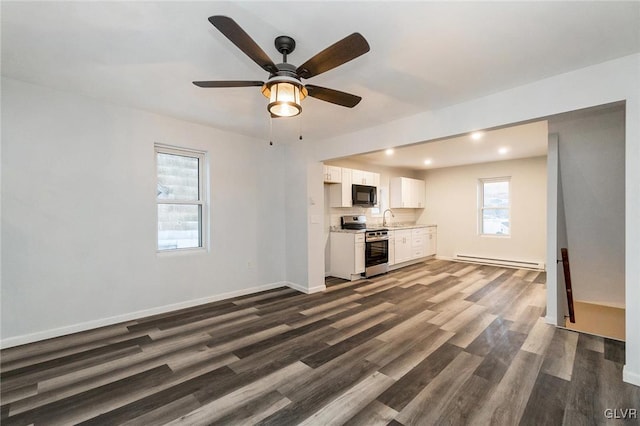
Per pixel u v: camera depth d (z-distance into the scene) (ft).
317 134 13.52
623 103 6.86
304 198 14.69
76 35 6.02
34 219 8.85
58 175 9.21
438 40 6.06
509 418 5.61
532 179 19.58
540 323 10.35
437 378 6.98
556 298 10.16
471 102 9.21
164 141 11.39
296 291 14.73
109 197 10.18
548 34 5.85
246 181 14.12
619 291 11.27
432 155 18.47
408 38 5.98
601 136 9.23
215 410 5.90
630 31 5.71
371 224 21.76
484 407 5.94
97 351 8.34
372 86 8.25
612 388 6.52
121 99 9.71
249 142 14.21
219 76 7.89
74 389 6.58
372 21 5.43
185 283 12.12
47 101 8.96
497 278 17.22
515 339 9.07
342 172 18.30
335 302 12.92
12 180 8.50
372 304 12.62
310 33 5.81
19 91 8.52
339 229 18.43
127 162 10.55
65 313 9.39
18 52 6.73
